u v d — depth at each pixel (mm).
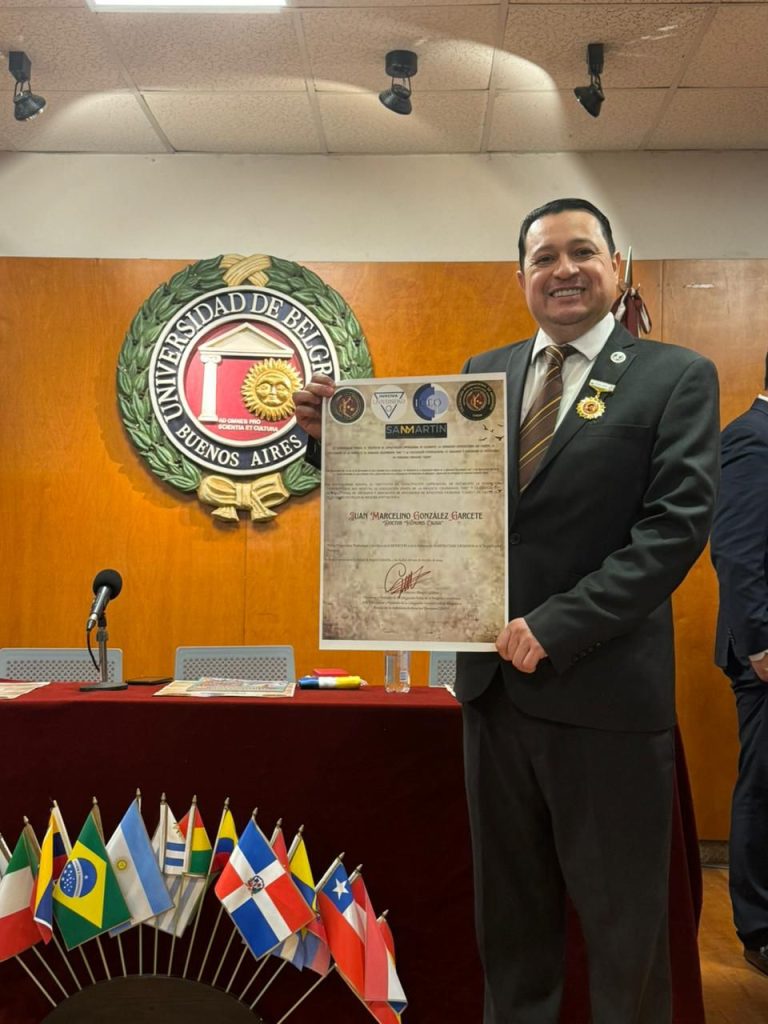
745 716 2969
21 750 2170
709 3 3541
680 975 1968
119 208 4738
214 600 4555
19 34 3754
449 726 2137
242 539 4578
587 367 1755
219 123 4461
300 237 4738
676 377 1664
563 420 1697
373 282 4680
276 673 3195
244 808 2152
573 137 4590
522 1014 1644
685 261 4668
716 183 4734
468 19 3641
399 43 3797
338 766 2150
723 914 3594
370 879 2127
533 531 1688
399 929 2113
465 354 4641
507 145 4676
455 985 2098
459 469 1754
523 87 4129
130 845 2021
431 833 2129
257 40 3791
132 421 4551
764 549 2826
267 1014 2105
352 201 4754
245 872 1954
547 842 1689
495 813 1678
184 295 4605
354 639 1745
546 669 1612
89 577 4551
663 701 1630
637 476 1645
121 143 4660
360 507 1775
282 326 4605
